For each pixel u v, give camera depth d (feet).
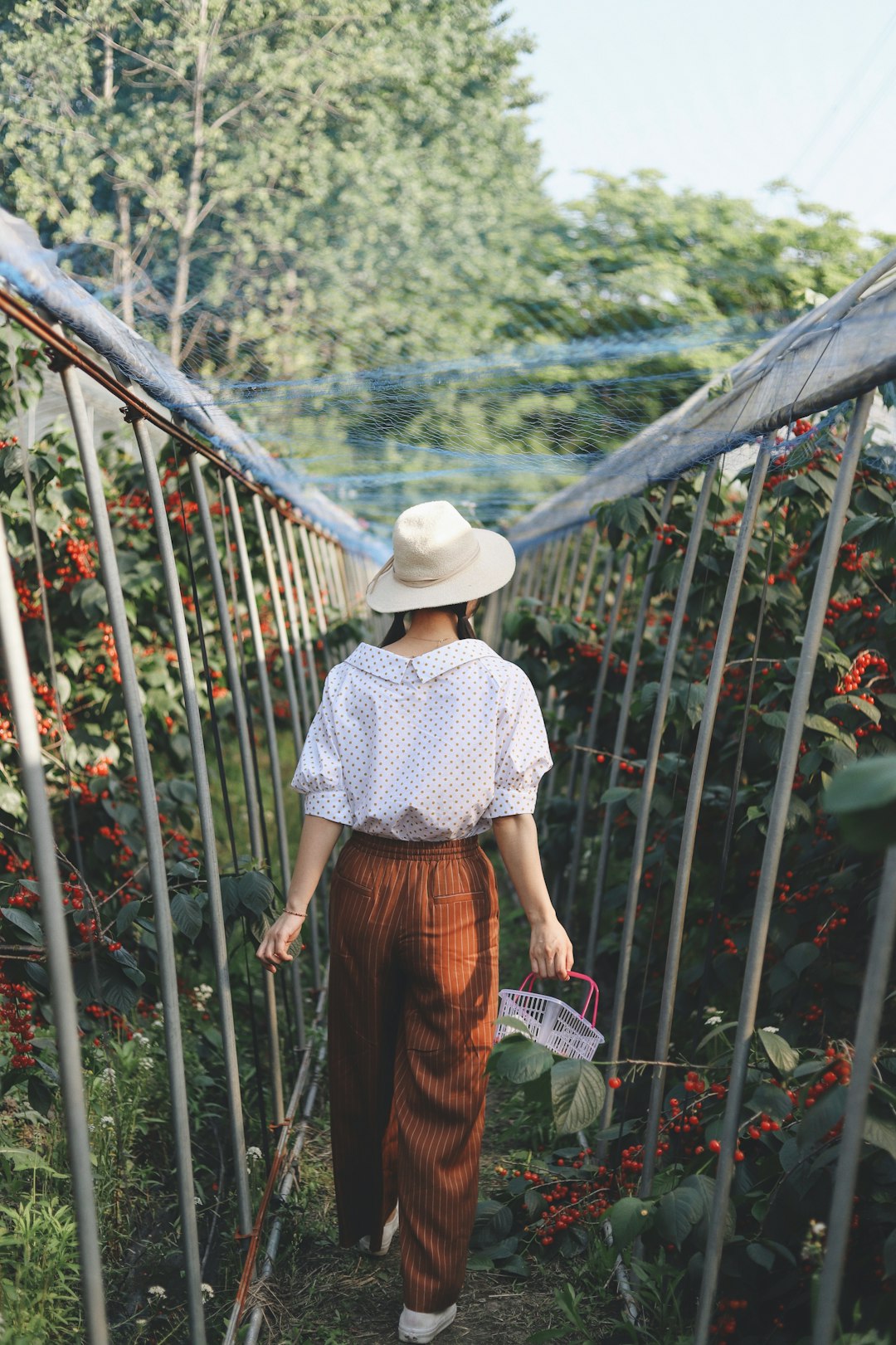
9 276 4.60
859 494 9.02
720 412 7.52
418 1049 6.63
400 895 6.54
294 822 18.10
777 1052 6.10
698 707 9.46
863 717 8.00
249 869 7.88
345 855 6.81
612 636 11.60
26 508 10.11
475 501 17.35
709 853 10.05
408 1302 6.56
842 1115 5.13
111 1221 7.59
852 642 9.22
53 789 10.59
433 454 10.88
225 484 9.17
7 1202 7.27
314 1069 10.39
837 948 8.93
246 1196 7.23
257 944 7.88
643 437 9.02
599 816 13.08
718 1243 5.59
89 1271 4.19
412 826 6.48
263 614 14.94
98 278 5.52
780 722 8.11
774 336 6.74
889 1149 5.03
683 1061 8.00
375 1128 7.11
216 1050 9.98
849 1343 4.97
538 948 6.54
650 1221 6.25
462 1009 6.55
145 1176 8.31
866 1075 4.19
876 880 8.64
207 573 13.43
